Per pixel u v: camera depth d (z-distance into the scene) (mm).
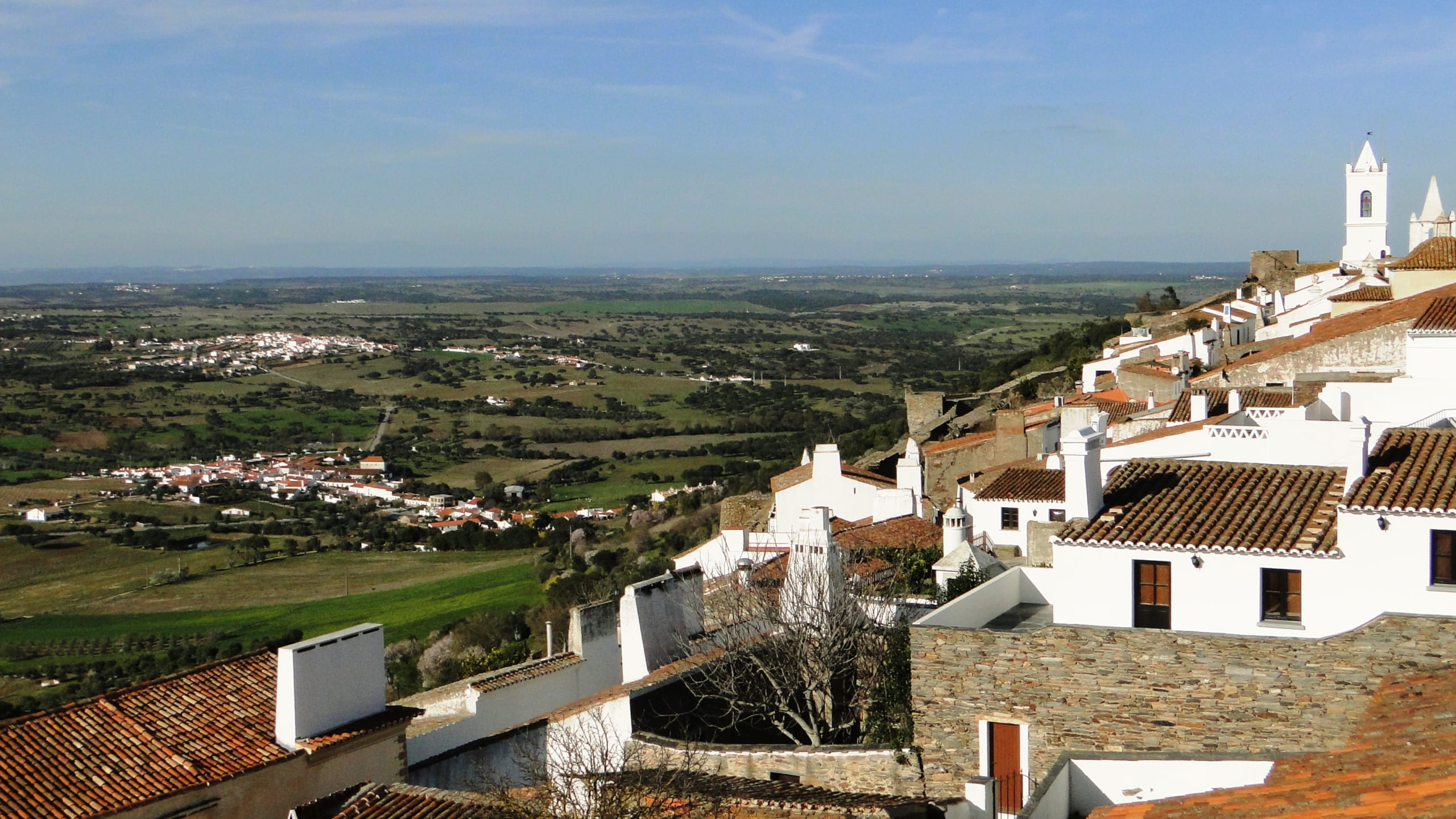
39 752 22734
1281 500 24906
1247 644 21500
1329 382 42469
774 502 63938
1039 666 22844
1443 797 14586
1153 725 22031
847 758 24203
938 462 68312
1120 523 24812
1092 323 153375
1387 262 89562
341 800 22938
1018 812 22484
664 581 32250
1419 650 20609
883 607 31219
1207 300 134125
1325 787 16484
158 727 24234
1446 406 34188
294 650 24438
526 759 25922
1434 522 21562
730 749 25141
